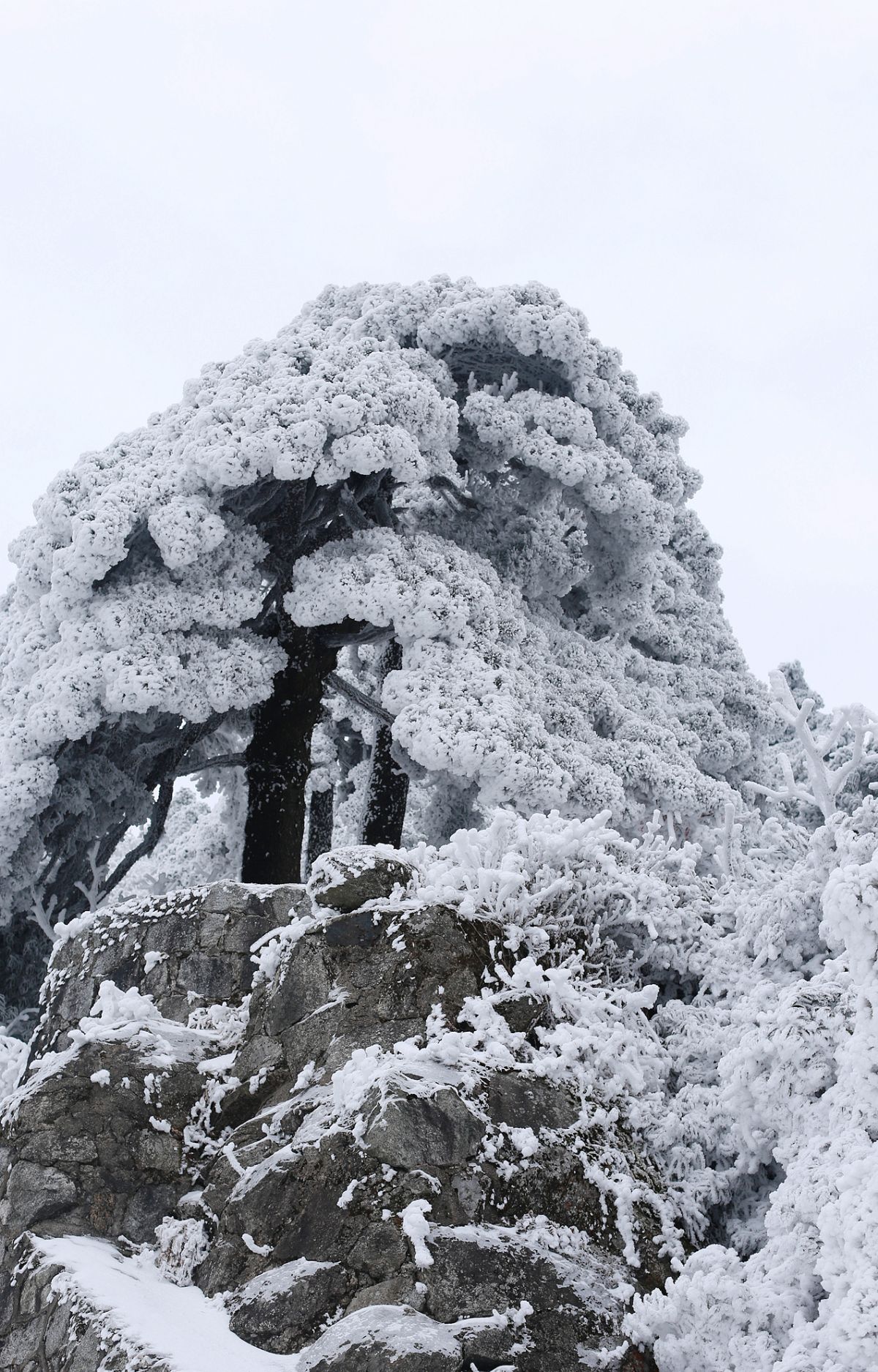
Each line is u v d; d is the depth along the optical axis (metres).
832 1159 4.37
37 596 17.91
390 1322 4.30
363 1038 5.53
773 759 22.83
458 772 15.59
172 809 28.20
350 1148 4.88
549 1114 5.20
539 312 19.20
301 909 6.96
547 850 6.38
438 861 6.53
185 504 16.41
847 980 5.10
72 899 17.59
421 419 17.62
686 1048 5.92
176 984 6.82
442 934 5.70
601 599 21.92
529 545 20.17
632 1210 5.08
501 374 20.66
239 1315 4.66
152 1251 5.38
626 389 24.28
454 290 20.75
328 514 18.33
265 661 16.77
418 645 16.77
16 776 15.66
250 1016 6.23
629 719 18.84
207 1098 5.89
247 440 16.27
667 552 25.73
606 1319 4.54
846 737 21.61
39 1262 5.19
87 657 15.94
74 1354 4.59
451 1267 4.51
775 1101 4.89
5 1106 5.95
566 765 16.22
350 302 22.56
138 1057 5.93
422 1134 4.80
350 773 24.41
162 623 16.34
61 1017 7.41
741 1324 4.28
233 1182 5.34
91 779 16.77
